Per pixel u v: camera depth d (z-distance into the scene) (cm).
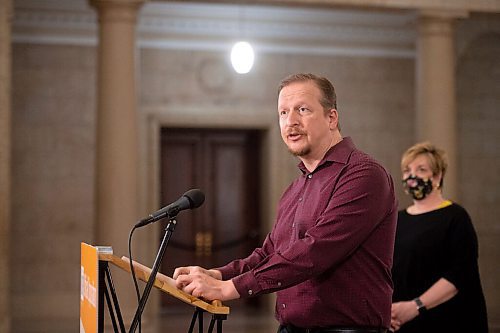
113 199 1174
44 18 1528
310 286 423
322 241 403
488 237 1723
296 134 433
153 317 1538
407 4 1270
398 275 616
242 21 1611
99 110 1188
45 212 1538
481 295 607
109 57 1180
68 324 1455
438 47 1286
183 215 1694
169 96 1595
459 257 605
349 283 420
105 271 395
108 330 1136
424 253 611
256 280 400
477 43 1692
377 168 421
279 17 1609
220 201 1722
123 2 1180
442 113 1284
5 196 1081
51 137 1543
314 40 1653
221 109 1614
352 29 1656
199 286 397
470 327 602
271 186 1641
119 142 1177
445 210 619
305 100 431
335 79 1666
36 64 1539
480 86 1733
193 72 1605
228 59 1616
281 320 441
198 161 1714
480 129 1736
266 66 1634
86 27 1552
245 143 1739
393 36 1678
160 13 1568
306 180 444
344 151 431
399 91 1688
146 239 1588
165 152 1700
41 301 1526
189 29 1597
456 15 1280
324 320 422
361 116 1677
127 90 1183
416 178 622
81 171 1552
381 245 426
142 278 398
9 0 1093
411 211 633
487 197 1733
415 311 596
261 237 1702
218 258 1711
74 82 1552
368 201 411
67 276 1539
